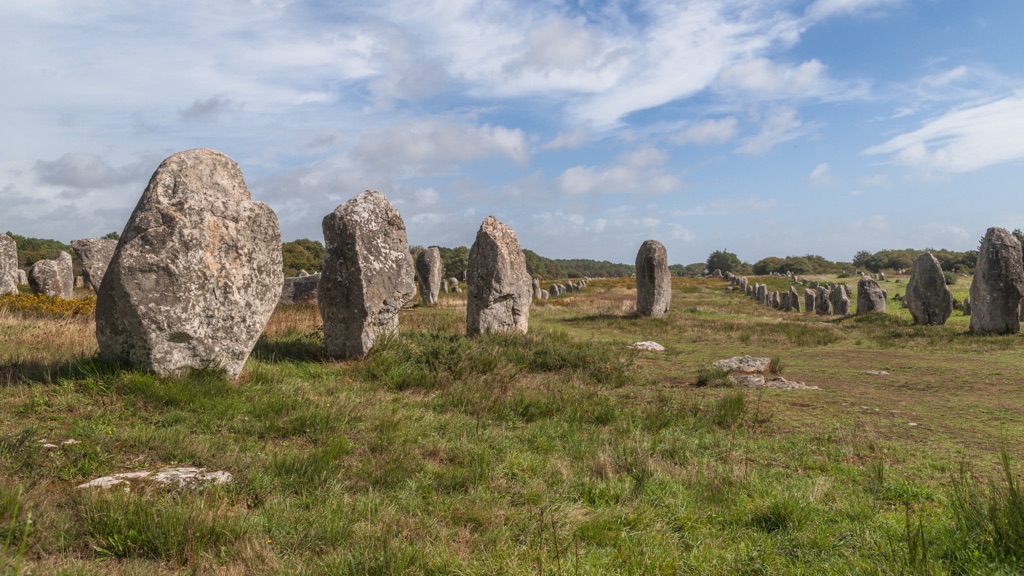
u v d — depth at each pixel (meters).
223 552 4.12
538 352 12.96
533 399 9.13
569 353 12.95
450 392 9.45
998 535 4.19
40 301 18.06
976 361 15.18
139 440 6.03
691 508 5.30
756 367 13.43
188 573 3.89
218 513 4.53
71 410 6.93
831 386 11.84
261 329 9.20
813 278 75.00
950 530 4.46
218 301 8.64
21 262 51.31
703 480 5.91
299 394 8.55
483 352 12.20
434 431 7.57
